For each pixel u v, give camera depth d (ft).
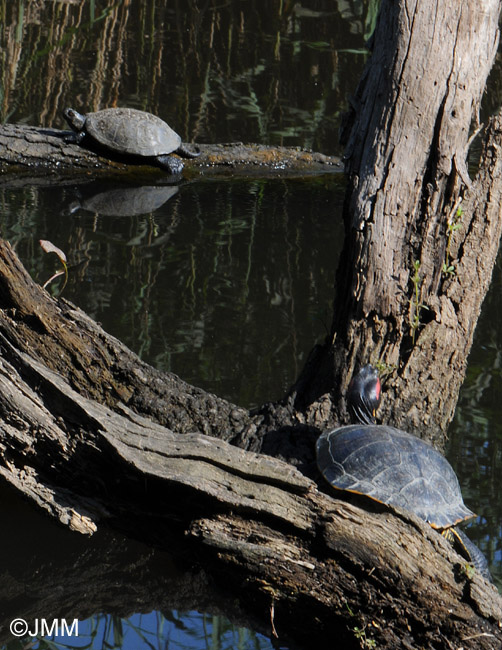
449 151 16.17
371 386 14.76
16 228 24.38
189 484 12.26
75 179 29.32
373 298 15.56
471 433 16.28
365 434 13.39
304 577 11.87
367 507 12.74
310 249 23.85
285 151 30.45
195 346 18.71
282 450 14.25
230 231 24.93
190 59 39.32
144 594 12.96
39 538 13.84
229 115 34.30
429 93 16.33
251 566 11.96
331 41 41.29
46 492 13.61
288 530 12.08
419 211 16.11
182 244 23.89
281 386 17.37
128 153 29.40
